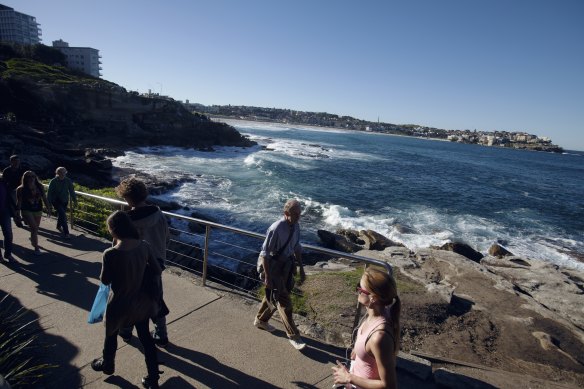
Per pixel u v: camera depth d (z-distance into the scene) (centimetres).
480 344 523
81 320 443
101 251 668
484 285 730
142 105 5844
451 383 374
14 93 4516
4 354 345
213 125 6525
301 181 3359
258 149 6256
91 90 5209
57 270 575
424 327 551
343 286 662
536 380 412
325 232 1658
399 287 680
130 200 358
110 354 331
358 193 3088
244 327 451
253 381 357
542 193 4100
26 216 606
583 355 520
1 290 501
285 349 412
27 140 2958
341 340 445
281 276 395
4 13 13175
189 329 440
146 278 314
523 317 607
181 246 1223
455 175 5066
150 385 325
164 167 3428
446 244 1608
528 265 1004
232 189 2708
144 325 320
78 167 2623
